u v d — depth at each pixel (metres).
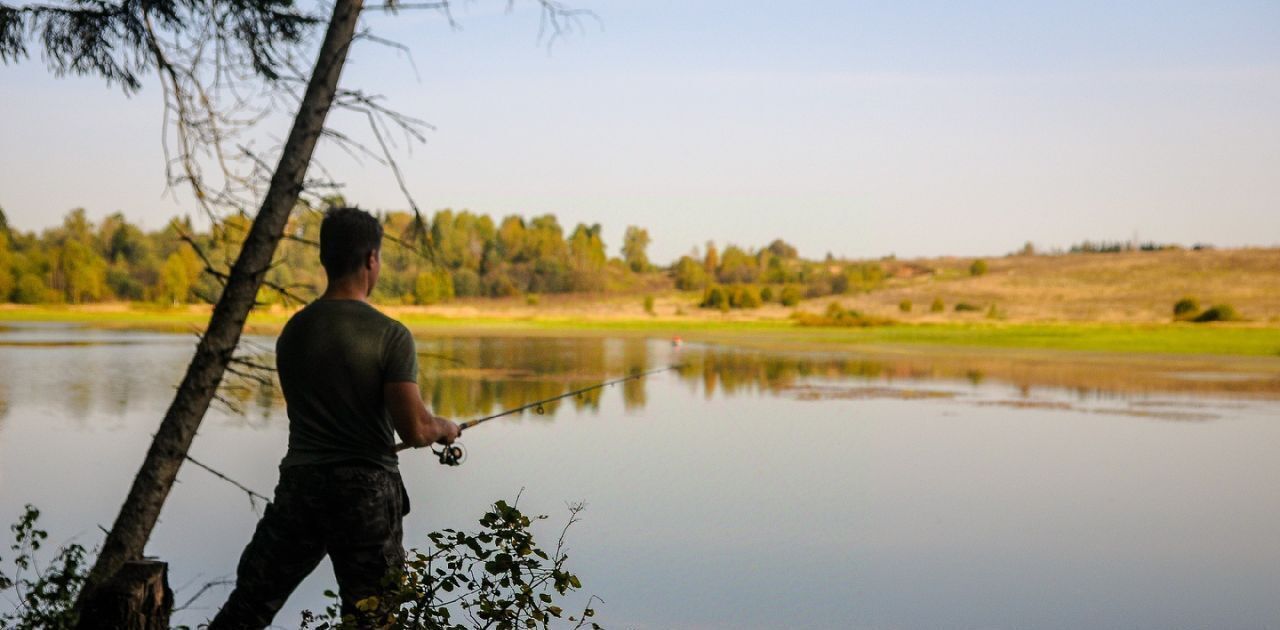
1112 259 133.12
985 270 135.38
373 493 3.45
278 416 16.53
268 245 4.24
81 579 3.95
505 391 23.55
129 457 12.86
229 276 4.25
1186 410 20.70
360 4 4.30
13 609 5.31
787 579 7.67
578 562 8.11
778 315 109.62
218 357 4.21
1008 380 28.47
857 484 11.87
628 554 8.35
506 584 3.80
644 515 9.89
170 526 8.81
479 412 18.95
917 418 18.78
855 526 9.60
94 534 8.45
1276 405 21.80
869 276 144.62
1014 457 14.23
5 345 40.28
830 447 14.84
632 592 7.22
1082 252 162.62
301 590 7.00
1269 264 117.94
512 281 148.25
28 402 19.39
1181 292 107.50
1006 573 8.01
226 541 8.29
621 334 66.06
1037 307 105.62
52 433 15.14
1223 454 14.70
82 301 104.44
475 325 84.62
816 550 8.62
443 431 3.66
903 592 7.41
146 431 15.34
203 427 15.33
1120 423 18.31
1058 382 27.86
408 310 104.88
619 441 15.03
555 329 76.94
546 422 17.42
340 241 3.56
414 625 3.64
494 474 12.02
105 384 23.42
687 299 140.25
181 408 4.20
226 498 10.02
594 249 169.38
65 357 33.03
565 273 151.75
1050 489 11.82
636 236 198.00
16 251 107.12
